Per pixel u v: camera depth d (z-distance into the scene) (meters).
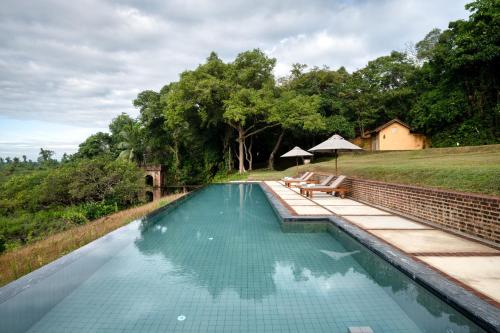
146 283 3.56
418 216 6.52
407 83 33.31
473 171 6.17
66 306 3.00
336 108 32.56
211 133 31.06
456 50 24.41
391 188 7.72
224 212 8.82
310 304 2.97
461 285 2.93
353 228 5.49
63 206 20.92
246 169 32.41
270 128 30.64
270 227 6.60
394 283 3.49
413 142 30.84
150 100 34.94
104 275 3.82
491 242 4.48
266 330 2.51
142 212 10.41
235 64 26.95
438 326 2.49
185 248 4.99
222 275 3.80
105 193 20.33
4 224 16.83
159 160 37.88
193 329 2.55
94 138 43.38
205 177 33.53
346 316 2.73
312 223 6.67
